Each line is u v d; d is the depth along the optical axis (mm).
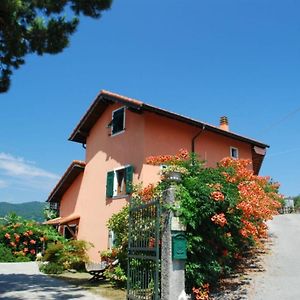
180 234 7406
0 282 12734
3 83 12258
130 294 8453
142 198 9008
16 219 24828
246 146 20453
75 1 11555
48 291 10758
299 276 8469
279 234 13453
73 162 20109
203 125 16766
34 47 11398
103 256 13602
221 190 8125
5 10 9992
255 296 7473
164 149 16094
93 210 18469
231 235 8594
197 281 7633
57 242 19219
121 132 17219
